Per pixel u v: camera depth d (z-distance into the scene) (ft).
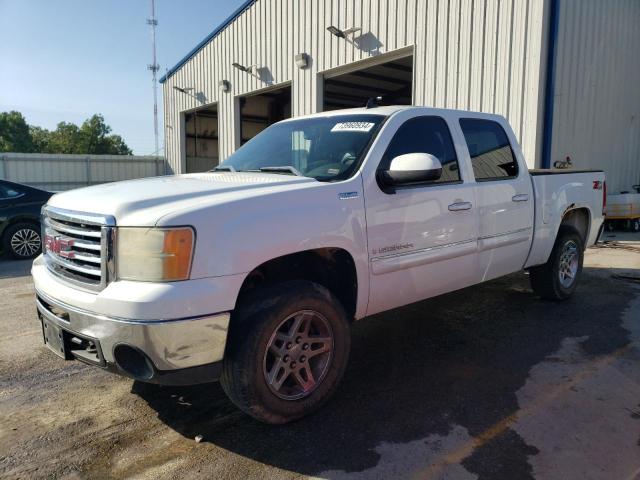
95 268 9.34
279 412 10.01
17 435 10.15
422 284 12.85
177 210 8.84
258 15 53.62
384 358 13.88
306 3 46.80
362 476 8.73
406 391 11.89
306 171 12.25
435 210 12.81
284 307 9.77
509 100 32.24
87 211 9.53
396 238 11.94
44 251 11.44
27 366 13.57
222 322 8.98
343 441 9.80
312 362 10.79
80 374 13.07
